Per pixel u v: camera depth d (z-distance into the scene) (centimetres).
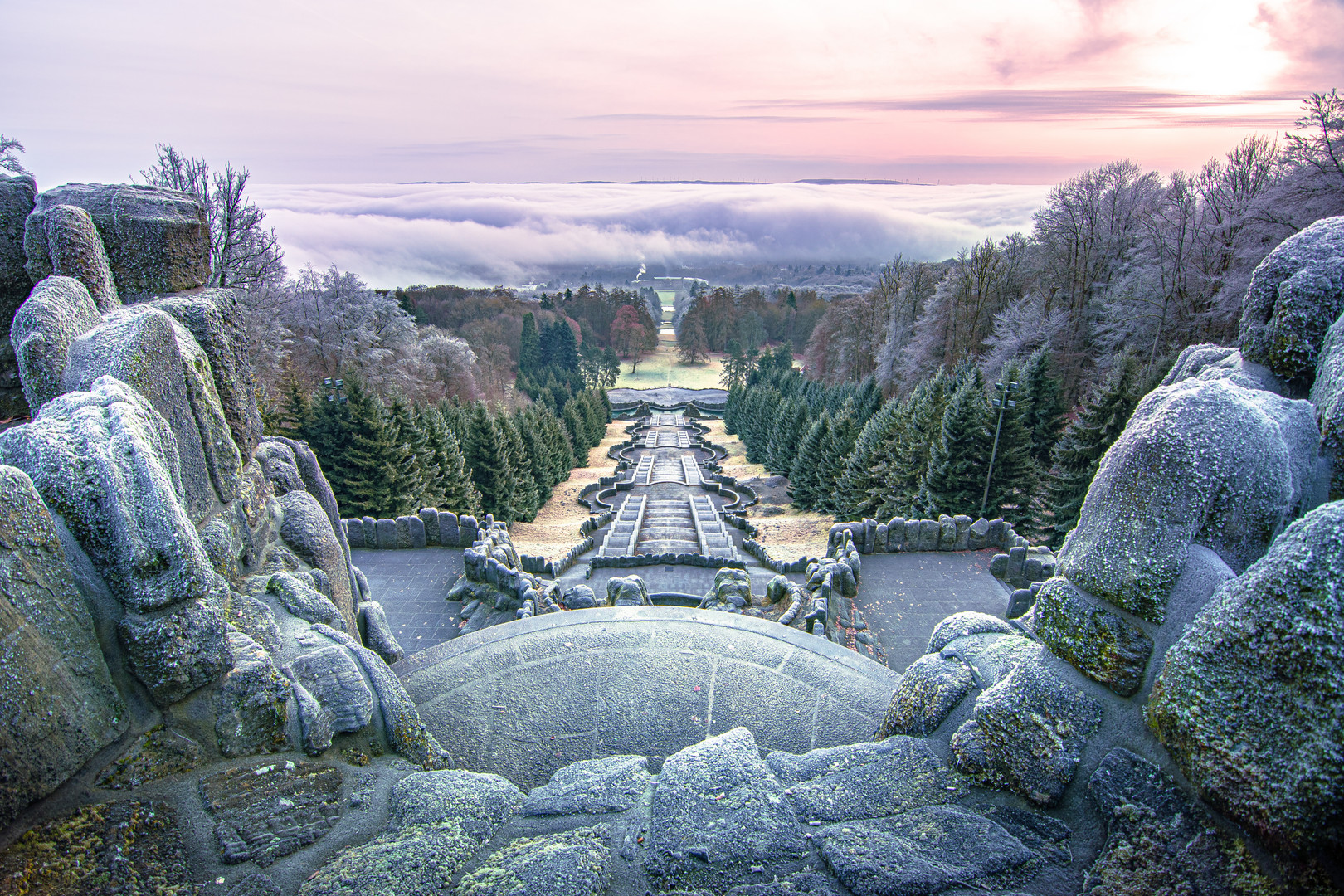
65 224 575
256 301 3259
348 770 478
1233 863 286
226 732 444
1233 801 283
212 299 670
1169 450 348
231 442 644
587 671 788
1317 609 262
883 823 379
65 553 380
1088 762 361
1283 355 420
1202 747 297
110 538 399
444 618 1313
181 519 429
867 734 683
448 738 679
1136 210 3856
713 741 490
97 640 396
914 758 434
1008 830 354
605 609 930
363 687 533
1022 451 2423
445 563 1570
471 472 3152
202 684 439
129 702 413
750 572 1889
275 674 476
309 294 4647
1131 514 359
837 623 1260
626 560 1984
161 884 342
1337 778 247
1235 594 298
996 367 3972
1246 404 351
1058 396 3034
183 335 602
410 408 2834
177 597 420
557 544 2517
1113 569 362
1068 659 386
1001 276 4653
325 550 781
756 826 385
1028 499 2508
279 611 606
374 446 2442
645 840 384
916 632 1273
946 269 5712
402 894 339
